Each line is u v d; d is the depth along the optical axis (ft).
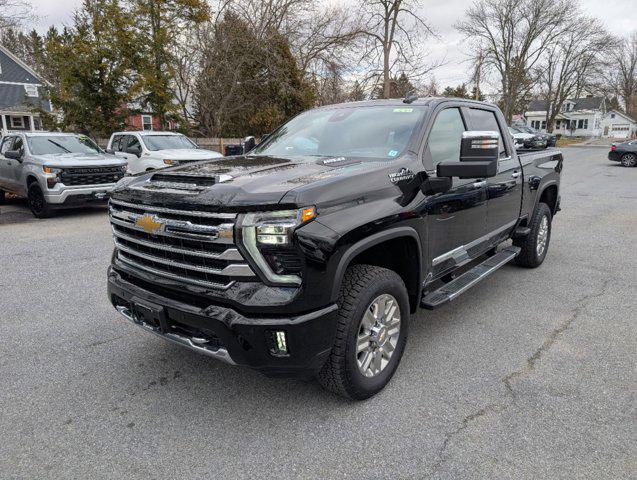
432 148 11.74
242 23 78.84
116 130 58.70
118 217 10.18
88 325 13.94
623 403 9.79
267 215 8.01
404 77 98.78
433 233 11.21
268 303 7.98
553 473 7.79
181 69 75.36
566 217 30.76
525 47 166.61
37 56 122.21
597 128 269.03
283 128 14.57
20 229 28.58
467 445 8.52
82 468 8.02
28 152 33.76
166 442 8.70
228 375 11.10
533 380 10.75
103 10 57.00
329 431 8.97
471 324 13.97
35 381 10.84
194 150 41.22
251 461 8.19
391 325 10.24
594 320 14.16
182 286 8.81
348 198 8.87
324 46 87.40
